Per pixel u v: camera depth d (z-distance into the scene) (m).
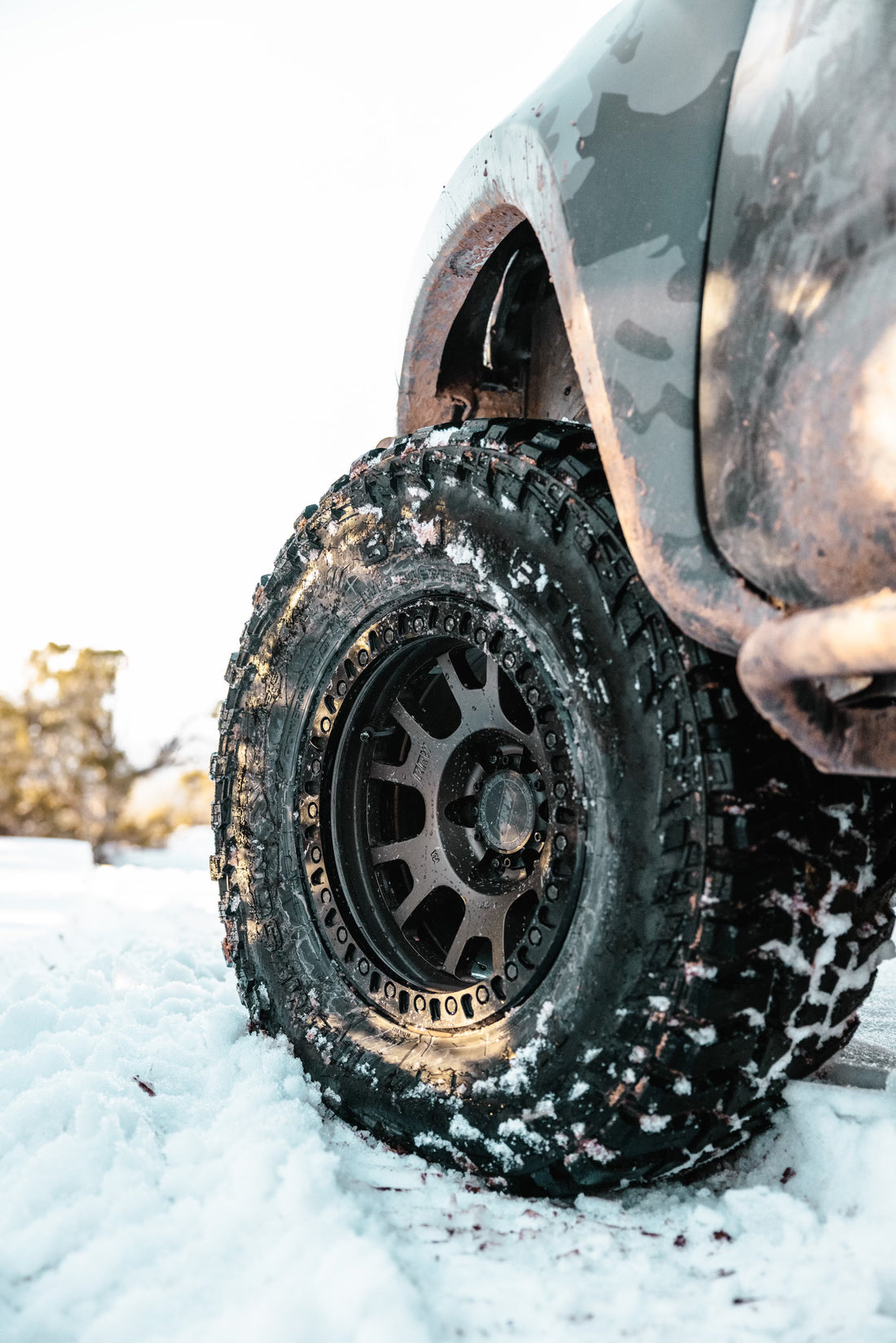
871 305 1.12
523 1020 1.59
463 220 1.91
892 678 1.18
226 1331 1.19
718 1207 1.49
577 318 1.43
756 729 1.39
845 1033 1.57
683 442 1.31
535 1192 1.58
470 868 1.88
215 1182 1.52
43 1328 1.25
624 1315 1.23
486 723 1.83
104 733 10.81
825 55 1.21
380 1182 1.61
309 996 2.00
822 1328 1.16
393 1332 1.16
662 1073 1.40
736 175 1.29
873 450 1.11
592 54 1.58
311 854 2.02
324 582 2.05
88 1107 1.70
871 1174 1.45
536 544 1.61
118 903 5.14
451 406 2.25
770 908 1.39
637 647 1.46
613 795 1.48
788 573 1.21
